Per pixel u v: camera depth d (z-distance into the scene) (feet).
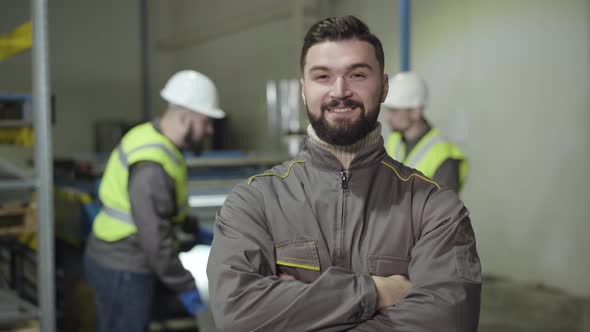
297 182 3.64
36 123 8.10
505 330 10.44
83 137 24.20
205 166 12.37
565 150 11.35
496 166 12.89
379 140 3.59
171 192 7.39
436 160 7.70
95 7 24.30
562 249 11.55
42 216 8.14
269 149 20.07
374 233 3.50
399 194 3.59
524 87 12.10
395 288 3.40
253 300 3.36
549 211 11.76
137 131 7.83
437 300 3.34
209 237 9.12
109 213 7.82
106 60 24.52
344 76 3.38
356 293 3.31
